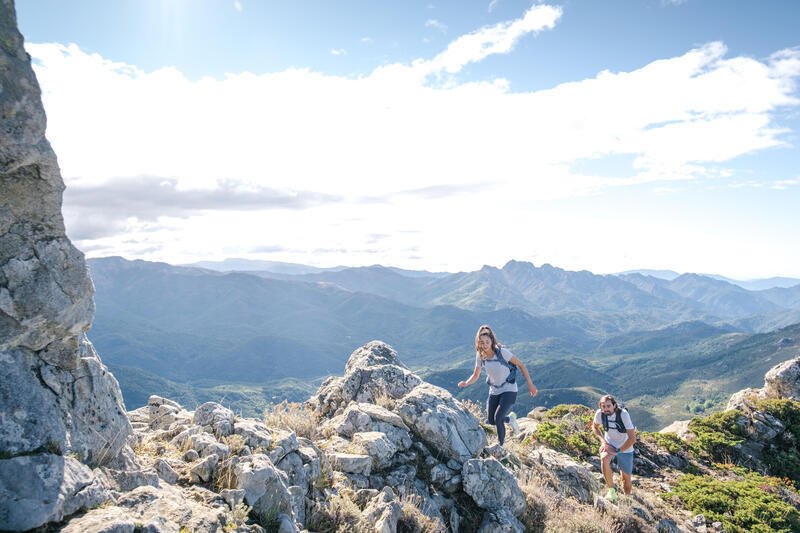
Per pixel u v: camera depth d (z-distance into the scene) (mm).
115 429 4992
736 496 12453
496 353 9977
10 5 3887
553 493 9805
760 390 22359
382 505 6410
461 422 9625
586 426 17422
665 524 10203
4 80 3770
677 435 19109
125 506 4113
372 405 10188
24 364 4211
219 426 6621
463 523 7777
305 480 6613
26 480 3535
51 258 4277
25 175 4020
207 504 4805
